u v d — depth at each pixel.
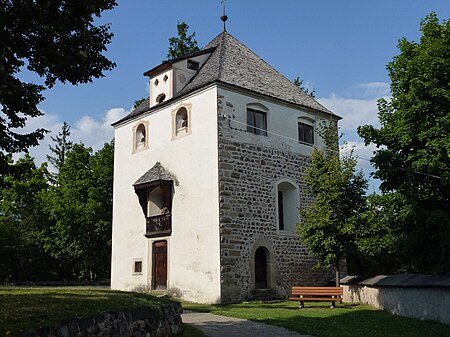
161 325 10.01
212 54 24.34
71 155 37.34
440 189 17.20
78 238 35.12
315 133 24.12
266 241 20.59
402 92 17.64
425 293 14.09
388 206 17.33
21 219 38.56
